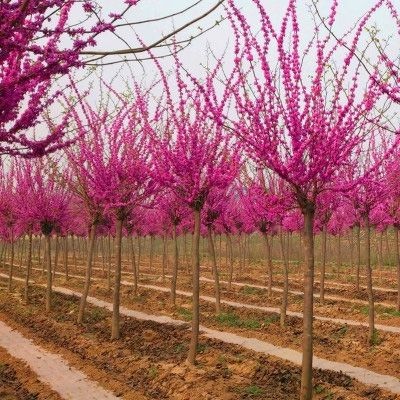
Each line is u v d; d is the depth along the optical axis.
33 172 15.83
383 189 11.02
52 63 3.40
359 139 6.34
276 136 6.17
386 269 29.84
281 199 7.44
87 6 3.18
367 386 8.63
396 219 15.58
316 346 11.56
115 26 3.21
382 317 14.94
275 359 10.21
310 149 6.20
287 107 6.14
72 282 24.83
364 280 24.86
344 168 10.10
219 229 21.95
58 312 16.33
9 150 4.69
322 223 16.09
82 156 12.67
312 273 6.53
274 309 17.02
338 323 13.73
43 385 9.15
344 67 6.05
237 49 6.26
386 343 11.38
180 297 19.67
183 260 38.75
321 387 8.38
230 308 16.70
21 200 17.08
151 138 9.57
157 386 8.80
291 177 6.29
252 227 21.58
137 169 11.80
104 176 12.07
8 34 3.20
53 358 10.98
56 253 24.69
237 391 8.16
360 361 10.26
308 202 6.52
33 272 31.06
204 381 8.60
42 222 16.22
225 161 9.24
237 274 27.94
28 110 4.42
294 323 14.20
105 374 9.69
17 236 26.41
